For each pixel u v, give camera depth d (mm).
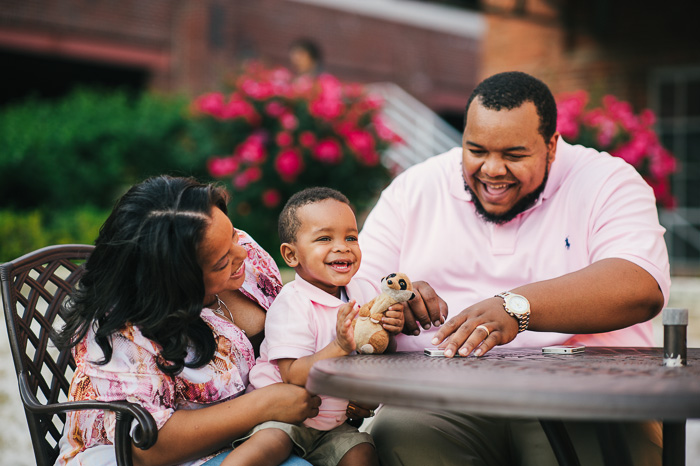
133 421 1917
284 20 13617
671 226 8992
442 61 16188
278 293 2373
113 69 13211
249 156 5914
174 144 7926
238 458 1877
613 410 1320
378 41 15125
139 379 1900
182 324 1904
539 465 2199
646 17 8836
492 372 1592
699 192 8836
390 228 2639
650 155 6617
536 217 2465
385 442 2244
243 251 2045
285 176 5961
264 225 6180
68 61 12633
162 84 12516
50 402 2225
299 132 6086
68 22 11805
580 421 2082
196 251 1904
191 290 1902
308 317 2066
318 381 1636
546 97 2305
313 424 2078
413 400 1443
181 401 2012
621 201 2338
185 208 1916
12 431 3531
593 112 6691
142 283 1891
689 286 5348
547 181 2461
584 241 2395
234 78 6586
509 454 2316
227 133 6309
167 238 1875
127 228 1910
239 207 6121
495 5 9742
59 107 8469
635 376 1531
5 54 12156
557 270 2424
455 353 1866
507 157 2275
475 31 16688
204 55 12422
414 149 9766
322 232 2068
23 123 8023
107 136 7766
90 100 8500
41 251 2322
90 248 2482
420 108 11367
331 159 5996
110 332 1894
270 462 1904
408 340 2463
